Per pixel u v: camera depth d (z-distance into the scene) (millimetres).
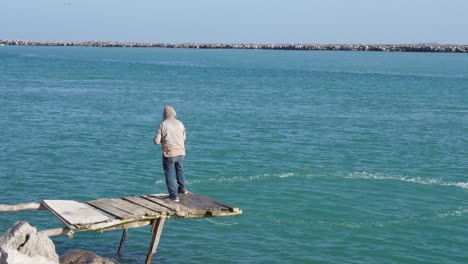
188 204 15367
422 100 62625
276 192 23266
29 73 92562
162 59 171375
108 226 13977
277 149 32281
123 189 23266
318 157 30500
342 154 31516
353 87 78875
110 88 69312
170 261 16266
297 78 95250
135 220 14344
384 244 17844
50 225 18531
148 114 46219
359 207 21484
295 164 28547
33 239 13648
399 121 45375
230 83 82188
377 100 61812
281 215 20281
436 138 37625
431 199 22859
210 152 30781
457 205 22031
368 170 27688
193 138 35000
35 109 46812
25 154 29109
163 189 23422
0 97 55000
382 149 33375
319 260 16547
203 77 93812
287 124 42125
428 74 109812
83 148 31125
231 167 27406
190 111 48625
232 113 47906
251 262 16312
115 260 15703
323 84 83188
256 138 35719
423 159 30766
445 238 18469
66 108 48250
